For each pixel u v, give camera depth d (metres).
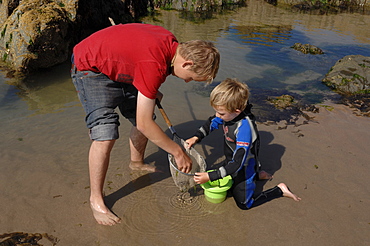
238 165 2.57
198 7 9.60
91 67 2.38
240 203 2.72
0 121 3.78
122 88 2.59
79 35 6.19
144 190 2.94
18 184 2.90
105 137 2.46
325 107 4.48
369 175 3.14
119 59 2.25
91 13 6.57
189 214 2.69
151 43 2.20
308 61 6.20
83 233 2.47
